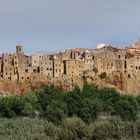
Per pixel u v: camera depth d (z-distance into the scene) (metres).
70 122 154.50
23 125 164.62
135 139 146.88
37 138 149.50
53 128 154.75
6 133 156.25
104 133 148.88
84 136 149.12
